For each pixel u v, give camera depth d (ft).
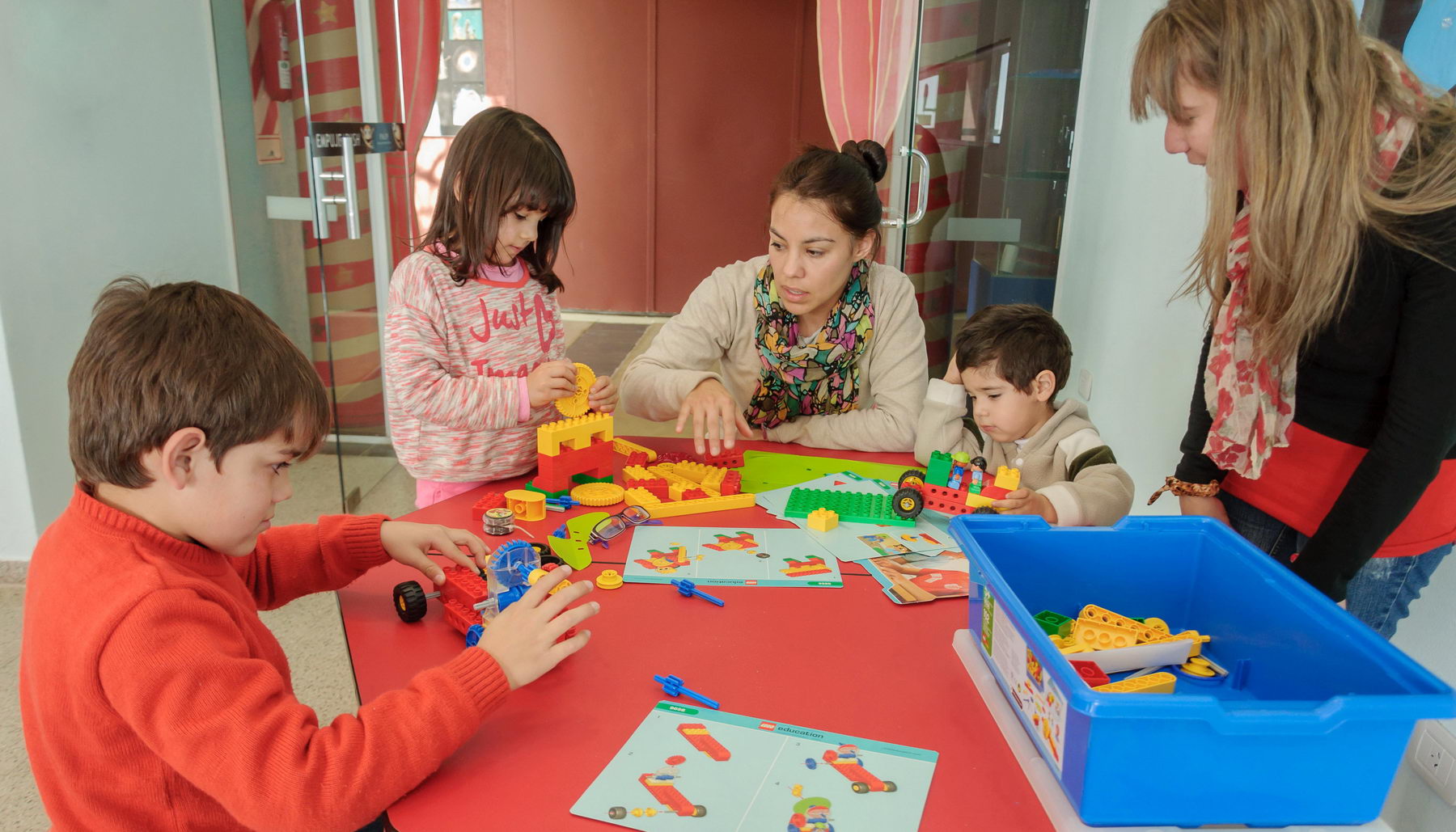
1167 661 2.70
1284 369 3.23
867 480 4.16
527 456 4.37
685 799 2.07
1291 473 3.48
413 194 9.98
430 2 9.68
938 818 2.04
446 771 2.16
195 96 8.41
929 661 2.69
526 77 16.06
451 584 2.93
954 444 4.44
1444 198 2.70
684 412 4.16
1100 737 1.91
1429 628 4.06
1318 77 2.66
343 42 8.35
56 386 7.16
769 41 15.89
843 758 2.23
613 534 3.47
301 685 5.81
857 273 4.59
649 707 2.42
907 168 8.59
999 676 2.47
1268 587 2.59
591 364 13.92
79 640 2.00
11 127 6.77
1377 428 3.20
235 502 2.22
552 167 4.23
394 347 4.23
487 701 2.21
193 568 2.25
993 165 9.21
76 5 7.15
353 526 3.07
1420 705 1.90
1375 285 2.94
